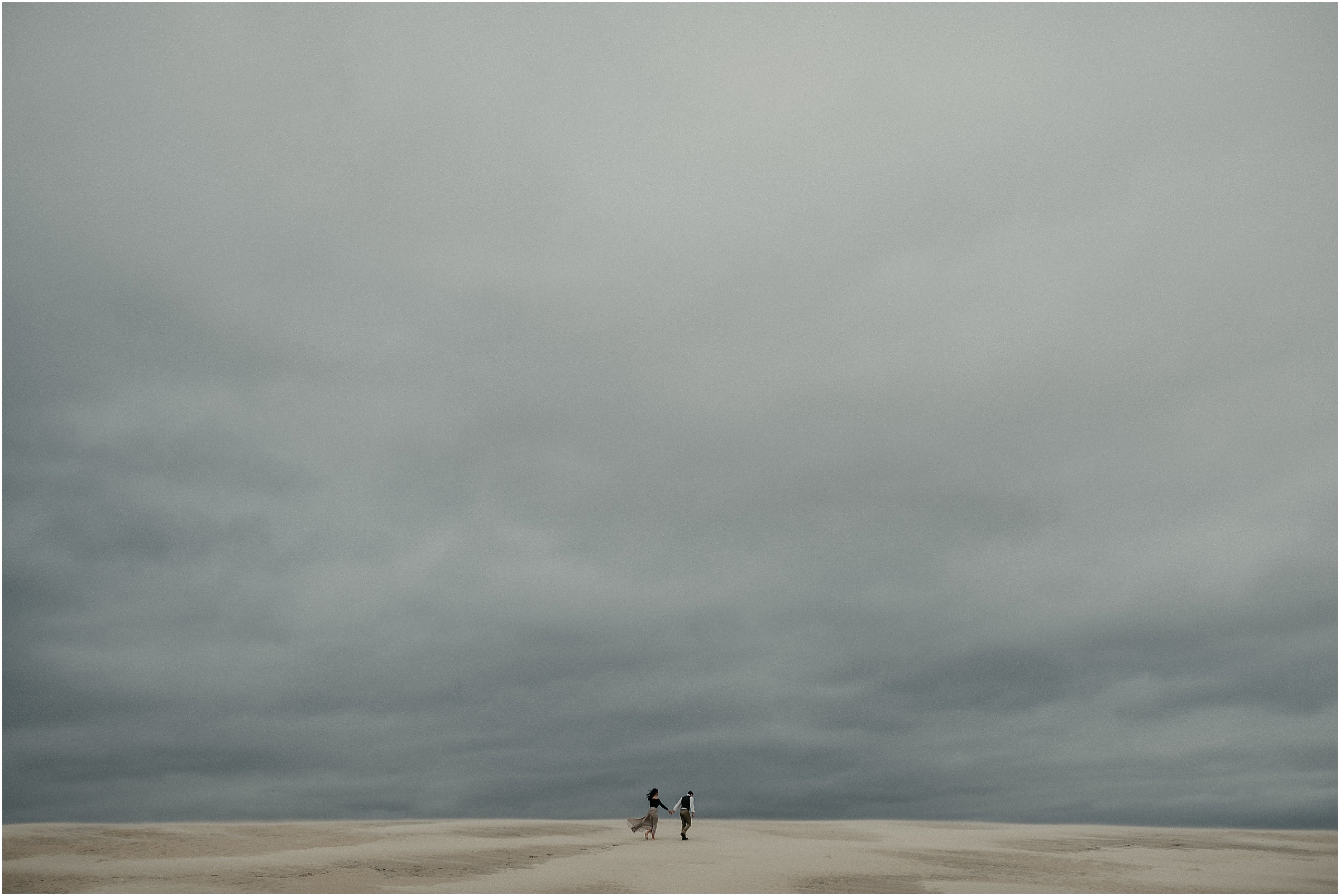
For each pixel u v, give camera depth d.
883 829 54.09
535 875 29.42
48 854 33.81
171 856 33.78
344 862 32.19
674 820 60.47
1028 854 38.69
